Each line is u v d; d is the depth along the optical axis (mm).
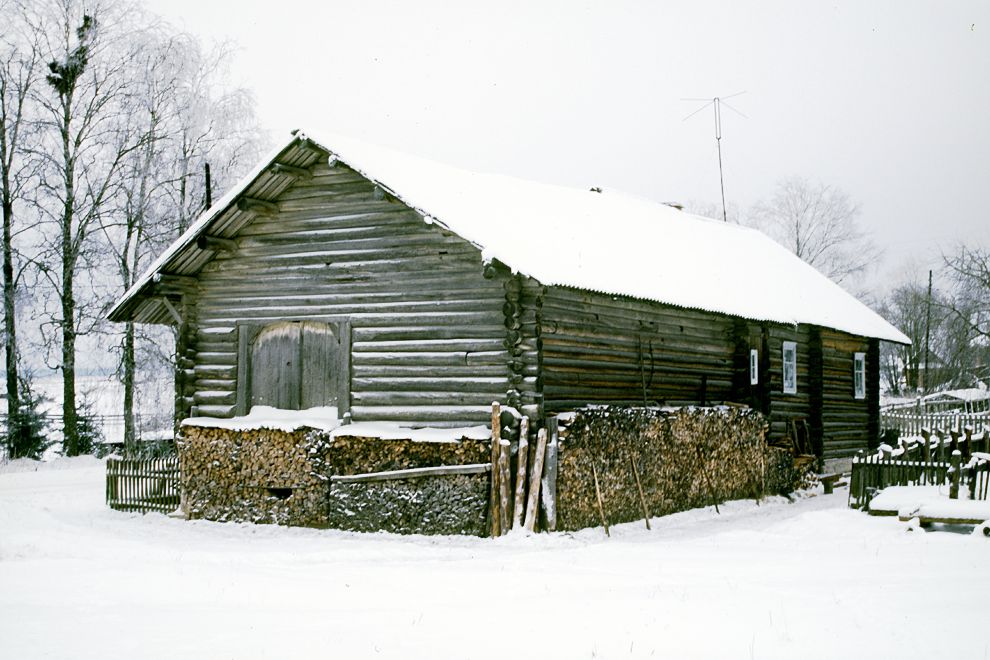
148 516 21312
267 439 19969
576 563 14523
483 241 17484
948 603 10656
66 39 35812
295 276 20734
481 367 18484
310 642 9414
